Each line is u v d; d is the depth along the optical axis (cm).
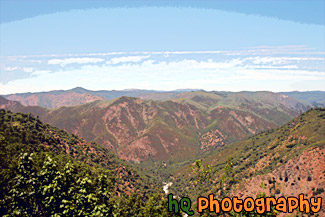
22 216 2144
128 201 5131
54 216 2108
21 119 13012
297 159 12912
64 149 12438
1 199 2391
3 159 2820
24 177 2206
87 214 2169
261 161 16212
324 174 11238
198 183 3058
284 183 12419
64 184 2225
